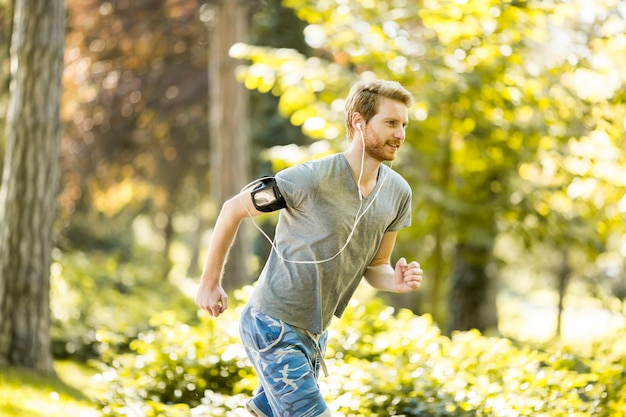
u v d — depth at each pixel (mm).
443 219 11656
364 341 6660
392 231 4004
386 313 7199
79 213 19188
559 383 5539
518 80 10328
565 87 10570
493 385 5402
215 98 15344
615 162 11047
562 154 11180
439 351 6484
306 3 10805
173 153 19891
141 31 15555
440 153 11406
